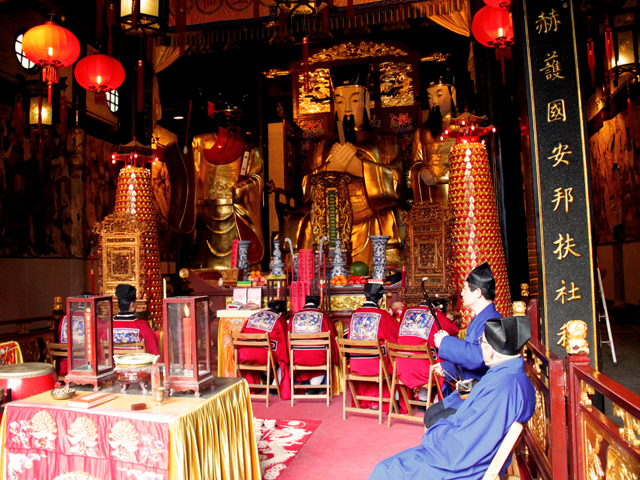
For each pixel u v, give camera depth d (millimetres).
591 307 4051
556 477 2395
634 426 1639
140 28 6098
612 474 1835
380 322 4863
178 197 13156
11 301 9086
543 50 4254
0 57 8906
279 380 5605
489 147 8648
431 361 4227
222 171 13375
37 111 8562
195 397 2691
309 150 13727
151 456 2326
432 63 14805
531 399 2156
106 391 2850
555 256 4133
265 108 14602
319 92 14461
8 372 3004
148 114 11320
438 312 4703
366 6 11023
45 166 9977
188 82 14508
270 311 5648
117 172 12219
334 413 4867
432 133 12438
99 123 11609
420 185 12156
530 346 3141
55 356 4535
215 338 6574
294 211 13227
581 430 2213
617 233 11547
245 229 13242
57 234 10250
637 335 9086
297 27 11289
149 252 7770
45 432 2523
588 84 11430
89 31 10906
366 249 12703
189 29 11508
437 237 5922
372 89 14234
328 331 5262
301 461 3609
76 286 10609
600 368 4004
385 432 4258
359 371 4746
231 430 2836
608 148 11703
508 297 6332
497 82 8258
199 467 2432
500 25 6113
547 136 4207
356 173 13266
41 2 9383
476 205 6332
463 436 2088
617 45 8461
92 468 2438
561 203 4145
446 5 10836
